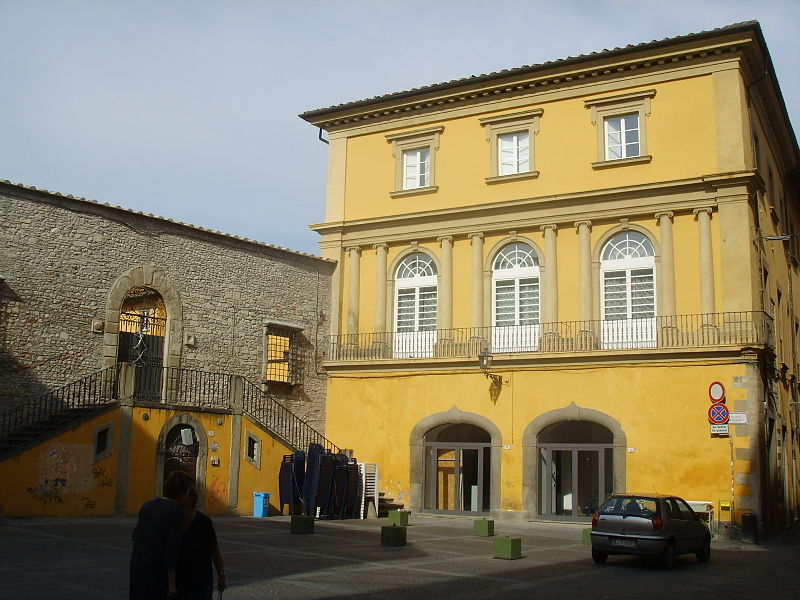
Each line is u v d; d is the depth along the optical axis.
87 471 18.98
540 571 13.70
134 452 19.88
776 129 27.67
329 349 27.16
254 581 11.62
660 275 22.88
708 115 22.94
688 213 22.88
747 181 21.95
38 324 20.08
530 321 24.58
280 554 14.63
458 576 12.73
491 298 25.23
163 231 22.97
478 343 24.69
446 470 24.77
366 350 26.67
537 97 25.30
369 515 23.56
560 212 24.34
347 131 28.44
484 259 25.45
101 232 21.59
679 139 23.19
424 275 26.53
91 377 20.95
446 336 25.44
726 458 20.77
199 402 23.06
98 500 19.09
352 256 27.64
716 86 22.91
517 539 15.23
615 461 21.98
